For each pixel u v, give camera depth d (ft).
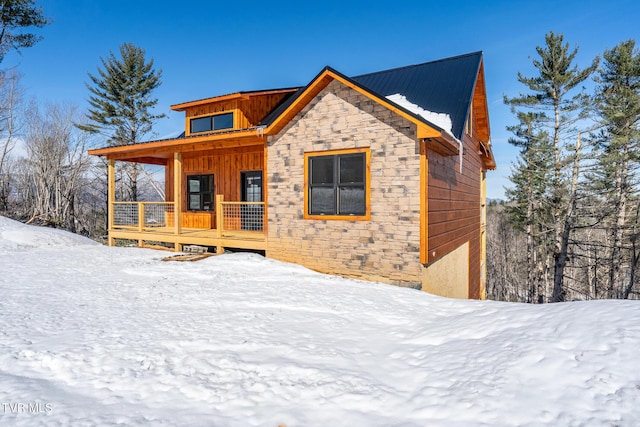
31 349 12.34
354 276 25.59
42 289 21.48
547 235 80.38
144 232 40.27
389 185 24.20
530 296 82.53
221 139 31.45
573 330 11.16
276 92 41.22
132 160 45.75
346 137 25.79
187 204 45.06
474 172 42.32
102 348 12.48
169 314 16.60
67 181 94.79
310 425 8.32
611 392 8.10
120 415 8.66
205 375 10.64
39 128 91.91
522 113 73.87
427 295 20.61
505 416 8.00
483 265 56.80
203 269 26.40
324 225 26.84
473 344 12.10
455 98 30.01
